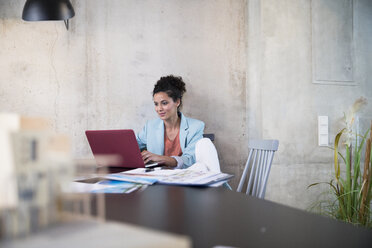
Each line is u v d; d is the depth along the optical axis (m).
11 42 2.64
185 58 2.94
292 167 2.86
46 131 0.35
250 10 3.02
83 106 2.74
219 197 0.94
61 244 0.29
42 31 2.69
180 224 0.65
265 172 1.52
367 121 3.05
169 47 2.91
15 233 0.32
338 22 3.01
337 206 2.76
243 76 3.05
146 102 2.86
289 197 2.85
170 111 2.41
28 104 2.65
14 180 0.33
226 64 3.01
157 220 0.68
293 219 0.69
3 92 2.62
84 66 2.75
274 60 2.85
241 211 0.76
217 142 2.98
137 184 1.17
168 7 2.92
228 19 3.03
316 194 2.90
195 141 2.37
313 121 2.93
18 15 2.65
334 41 3.00
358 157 2.35
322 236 0.57
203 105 2.97
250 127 3.02
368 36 3.08
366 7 3.08
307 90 2.92
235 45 3.03
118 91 2.81
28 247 0.29
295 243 0.54
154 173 1.39
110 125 2.79
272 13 2.85
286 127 2.86
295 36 2.91
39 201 0.34
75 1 2.75
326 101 2.97
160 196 0.95
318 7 2.97
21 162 0.33
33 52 2.67
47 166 0.35
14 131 0.33
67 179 0.36
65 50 2.72
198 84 2.96
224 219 0.69
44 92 2.68
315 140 2.93
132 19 2.85
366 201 2.26
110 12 2.81
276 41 2.86
